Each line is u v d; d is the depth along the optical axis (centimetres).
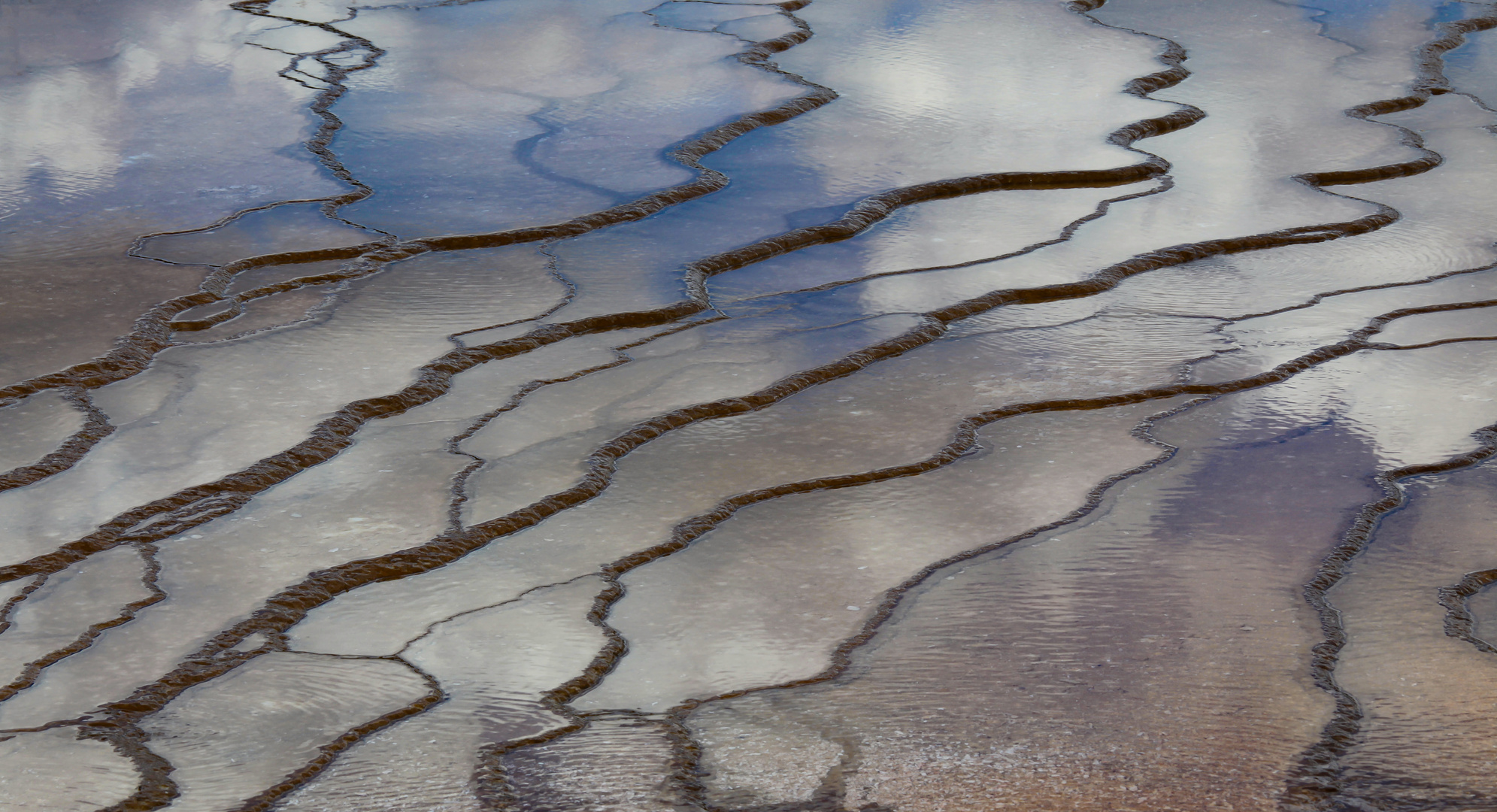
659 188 2289
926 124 2594
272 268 2138
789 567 1814
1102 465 1909
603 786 1666
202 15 3234
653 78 2812
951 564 1816
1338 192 2330
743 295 2133
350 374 1991
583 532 1842
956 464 1912
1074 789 1664
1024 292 2134
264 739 1689
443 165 2358
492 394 1980
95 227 2192
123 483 1867
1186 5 3419
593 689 1725
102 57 2905
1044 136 2538
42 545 1811
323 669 1733
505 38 3080
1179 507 1864
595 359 2028
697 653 1748
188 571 1798
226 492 1864
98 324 2034
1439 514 1852
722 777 1672
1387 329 2072
